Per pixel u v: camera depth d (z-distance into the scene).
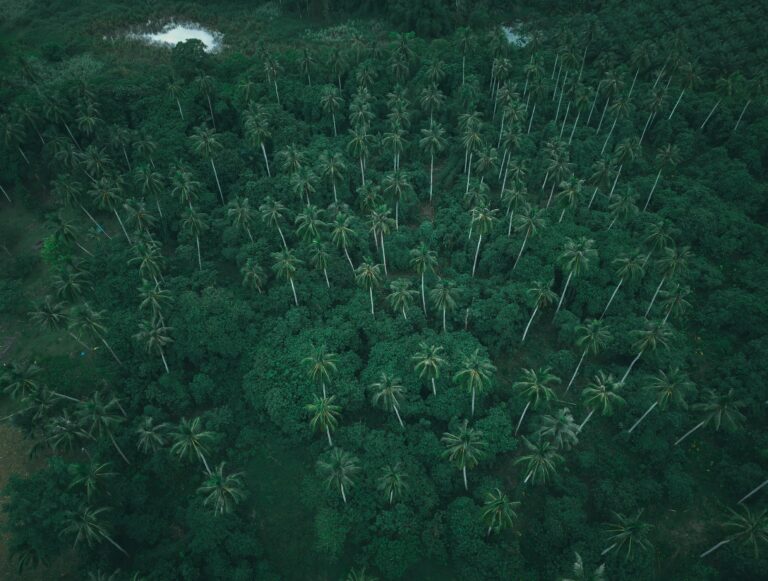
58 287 83.00
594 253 82.25
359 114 106.88
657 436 78.31
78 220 110.31
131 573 70.56
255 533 74.00
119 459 78.94
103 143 113.44
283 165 102.06
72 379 88.25
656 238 86.62
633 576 67.06
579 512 71.62
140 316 89.62
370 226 103.12
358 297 93.44
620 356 88.62
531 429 79.19
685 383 71.06
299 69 124.06
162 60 143.88
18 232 109.69
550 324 94.31
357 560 71.19
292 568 71.88
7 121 109.31
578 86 110.50
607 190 109.88
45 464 80.38
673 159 100.75
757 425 80.50
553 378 70.00
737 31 133.25
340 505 74.50
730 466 76.12
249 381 83.69
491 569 68.44
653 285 93.19
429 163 119.31
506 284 96.12
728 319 90.19
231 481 68.06
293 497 77.44
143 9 164.12
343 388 81.69
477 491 74.12
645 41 127.50
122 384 86.44
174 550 72.19
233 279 100.69
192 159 111.00
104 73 135.38
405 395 81.69
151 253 88.06
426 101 111.75
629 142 99.31
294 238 102.81
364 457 77.25
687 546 71.44
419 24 147.62
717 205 103.44
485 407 83.06
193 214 94.00
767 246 99.31
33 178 114.75
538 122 121.88
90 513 66.31
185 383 87.25
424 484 74.31
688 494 73.50
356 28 154.88
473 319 90.94
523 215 90.50
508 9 158.38
